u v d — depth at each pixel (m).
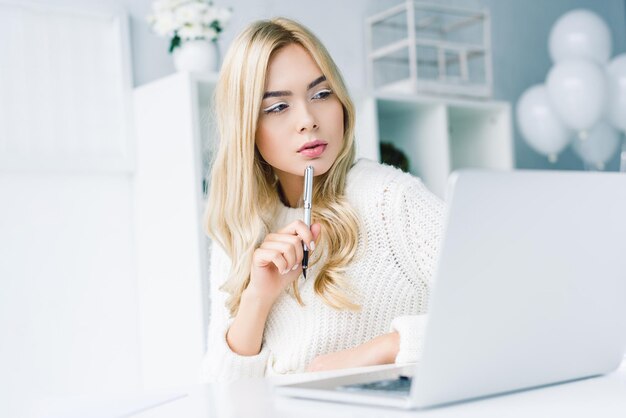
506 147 3.53
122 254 2.85
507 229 0.70
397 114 3.46
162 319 2.73
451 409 0.71
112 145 2.83
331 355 1.16
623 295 0.83
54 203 2.72
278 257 1.16
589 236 0.77
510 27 4.20
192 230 2.54
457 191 0.66
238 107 1.26
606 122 3.58
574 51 3.49
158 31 2.76
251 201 1.29
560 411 0.69
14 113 2.63
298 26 1.25
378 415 0.70
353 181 1.33
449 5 3.91
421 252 1.27
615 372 0.90
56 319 2.71
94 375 2.78
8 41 2.63
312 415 0.71
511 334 0.74
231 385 0.94
